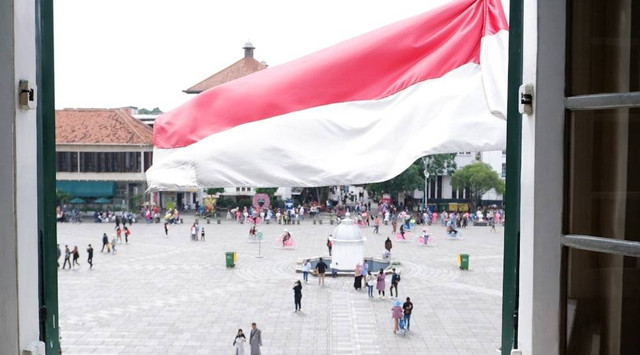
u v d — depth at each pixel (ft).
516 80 9.52
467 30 11.32
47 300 9.79
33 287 8.55
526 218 8.27
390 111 11.23
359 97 11.23
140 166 154.92
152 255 102.37
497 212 151.84
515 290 9.70
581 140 7.61
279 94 11.14
